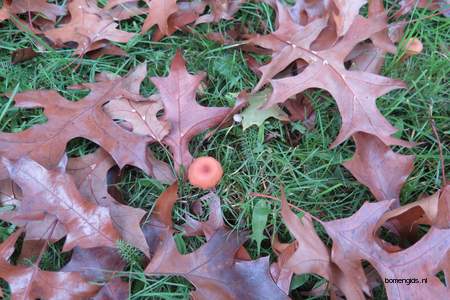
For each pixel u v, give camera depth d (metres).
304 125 0.53
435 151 0.52
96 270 0.46
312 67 0.50
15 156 0.47
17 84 0.53
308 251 0.45
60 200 0.46
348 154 0.52
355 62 0.53
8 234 0.48
